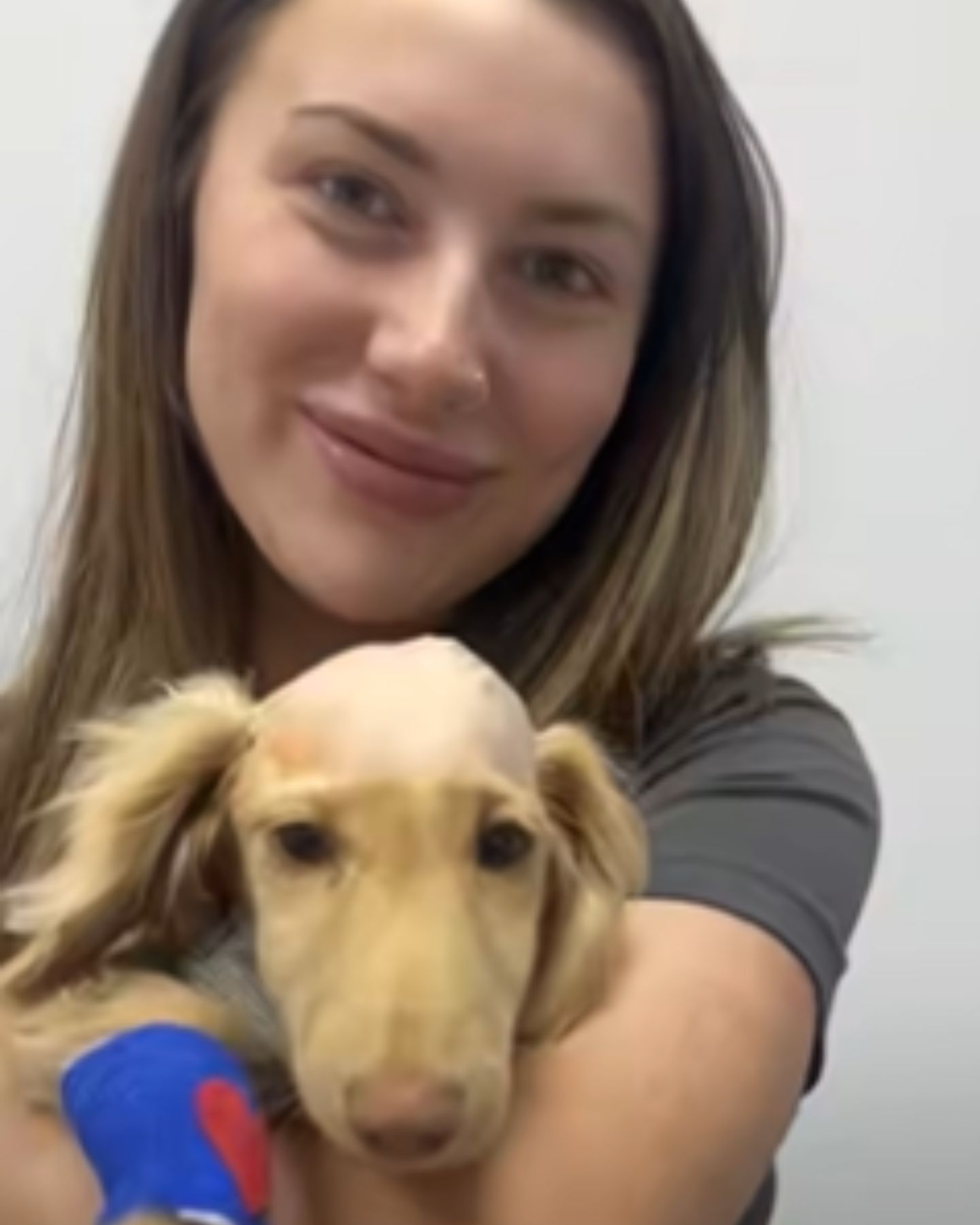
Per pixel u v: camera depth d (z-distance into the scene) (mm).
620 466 776
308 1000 473
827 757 674
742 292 795
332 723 498
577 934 520
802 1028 561
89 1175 493
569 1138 504
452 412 700
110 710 738
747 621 841
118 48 1275
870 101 1229
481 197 687
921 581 1233
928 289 1229
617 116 710
